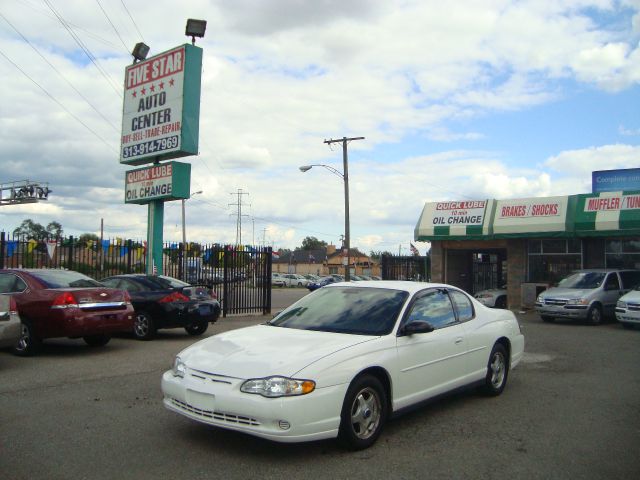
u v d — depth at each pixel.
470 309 7.20
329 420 4.87
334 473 4.66
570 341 13.24
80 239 16.64
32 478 4.48
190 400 5.09
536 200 22.69
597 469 4.83
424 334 6.10
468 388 6.82
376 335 5.68
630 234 20.47
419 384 5.92
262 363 4.98
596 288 17.72
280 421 4.67
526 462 4.98
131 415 6.26
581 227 21.27
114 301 10.44
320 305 6.52
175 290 12.48
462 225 24.05
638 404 7.06
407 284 6.70
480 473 4.71
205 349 5.56
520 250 23.47
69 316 9.74
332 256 106.00
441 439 5.59
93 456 4.98
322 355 5.07
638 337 14.10
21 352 10.07
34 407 6.57
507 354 7.68
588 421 6.29
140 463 4.82
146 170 16.77
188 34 15.99
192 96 15.87
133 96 17.16
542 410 6.73
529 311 22.11
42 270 10.68
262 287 19.70
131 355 10.26
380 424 5.39
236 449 5.20
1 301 8.84
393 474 4.66
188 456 5.00
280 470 4.71
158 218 16.70
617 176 28.03
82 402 6.80
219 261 18.89
